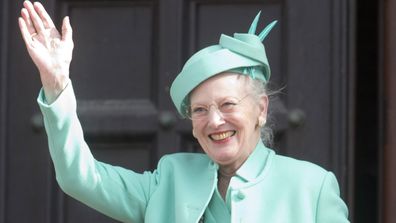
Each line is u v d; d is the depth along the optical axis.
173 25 9.66
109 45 9.77
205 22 9.66
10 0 9.87
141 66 9.71
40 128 9.77
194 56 6.68
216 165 6.82
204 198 6.74
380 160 9.34
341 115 9.46
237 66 6.55
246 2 9.63
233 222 6.57
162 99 9.66
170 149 9.62
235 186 6.66
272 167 6.77
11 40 9.85
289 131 9.50
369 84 10.30
